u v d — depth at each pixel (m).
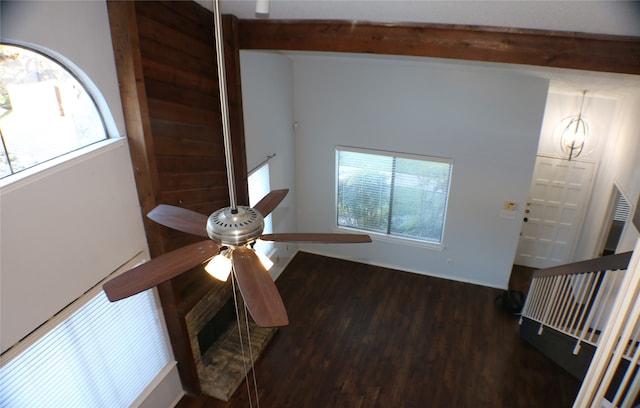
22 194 2.44
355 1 2.86
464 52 3.25
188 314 4.13
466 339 5.29
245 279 1.68
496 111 5.32
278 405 4.39
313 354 5.05
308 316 5.68
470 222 6.04
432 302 5.97
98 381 3.31
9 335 2.49
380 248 6.71
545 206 6.50
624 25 2.56
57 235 2.71
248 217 1.78
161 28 3.08
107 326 3.32
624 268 3.14
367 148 6.12
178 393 4.39
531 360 4.95
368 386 4.62
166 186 3.41
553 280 4.44
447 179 5.98
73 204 2.79
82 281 2.95
